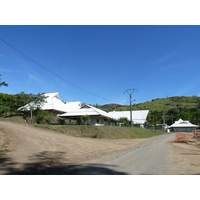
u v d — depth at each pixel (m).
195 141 22.27
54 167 6.89
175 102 128.25
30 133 16.53
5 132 14.91
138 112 59.75
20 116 29.88
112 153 11.15
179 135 21.67
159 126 65.44
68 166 7.14
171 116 81.69
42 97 29.52
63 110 38.22
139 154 10.83
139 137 27.89
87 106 32.94
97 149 12.48
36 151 10.12
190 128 66.19
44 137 15.53
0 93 32.00
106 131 23.25
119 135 24.06
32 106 29.30
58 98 44.97
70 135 20.55
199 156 10.23
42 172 6.16
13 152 9.48
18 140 13.03
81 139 17.41
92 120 32.81
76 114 31.58
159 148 14.45
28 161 7.63
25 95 29.31
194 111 86.75
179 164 7.78
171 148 14.55
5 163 7.09
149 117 63.91
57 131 21.38
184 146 16.48
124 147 14.87
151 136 33.53
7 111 30.84
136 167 7.07
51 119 31.88
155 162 8.20
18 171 6.12
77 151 11.02
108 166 7.17
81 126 22.91
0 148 10.19
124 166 7.23
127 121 41.88
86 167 6.95
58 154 9.65
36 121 28.45
